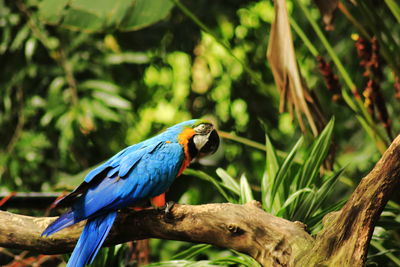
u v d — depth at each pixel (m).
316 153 5.51
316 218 5.43
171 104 12.00
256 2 11.66
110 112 9.70
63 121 9.59
